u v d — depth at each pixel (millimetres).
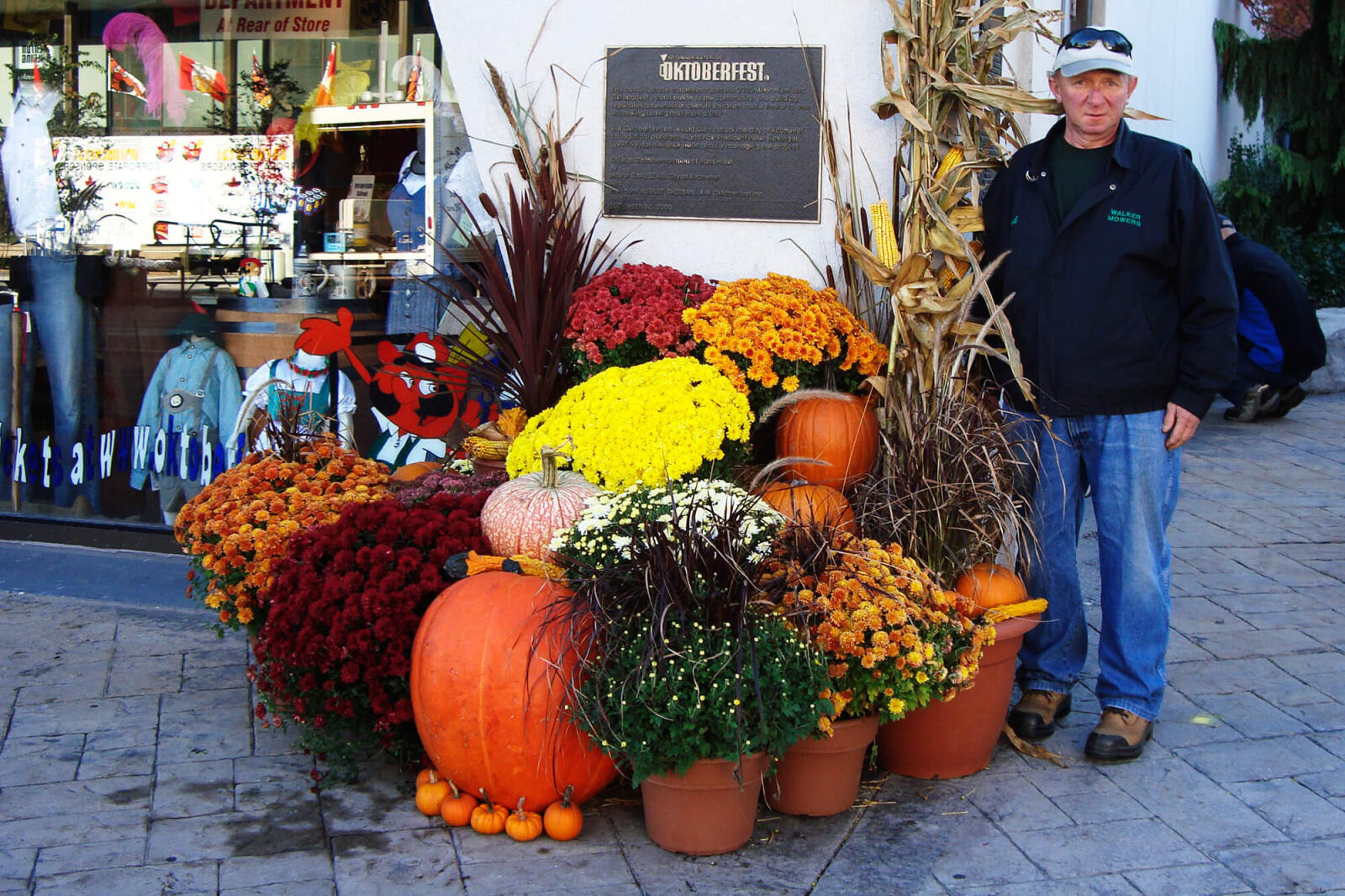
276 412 5277
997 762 3850
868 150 4605
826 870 3189
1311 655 4684
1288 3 11562
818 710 3104
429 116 5473
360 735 3648
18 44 5926
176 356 5914
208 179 5805
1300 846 3289
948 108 4324
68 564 5695
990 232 4055
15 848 3246
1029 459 3891
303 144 5680
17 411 6102
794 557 3414
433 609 3418
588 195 4855
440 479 4410
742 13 4641
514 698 3250
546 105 4883
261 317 5777
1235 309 3662
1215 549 6062
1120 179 3713
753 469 4270
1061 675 4031
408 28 5461
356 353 5672
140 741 3924
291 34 5645
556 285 4645
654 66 4734
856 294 4598
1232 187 11852
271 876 3141
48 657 4629
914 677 3307
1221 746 3914
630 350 4379
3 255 6004
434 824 3438
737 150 4711
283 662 3516
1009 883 3119
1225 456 7992
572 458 4055
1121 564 3822
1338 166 11711
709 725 3027
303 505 4137
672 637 3055
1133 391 3754
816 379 4434
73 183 5910
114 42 5836
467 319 5508
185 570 5645
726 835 3240
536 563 3582
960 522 3799
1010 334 3809
